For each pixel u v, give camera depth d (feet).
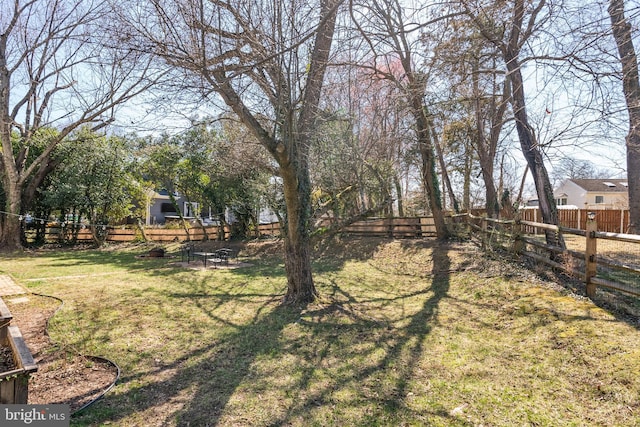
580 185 87.15
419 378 10.15
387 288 22.18
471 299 17.85
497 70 15.98
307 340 13.32
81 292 21.42
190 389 9.70
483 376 10.14
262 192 40.50
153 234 56.08
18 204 46.26
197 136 44.39
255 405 8.84
